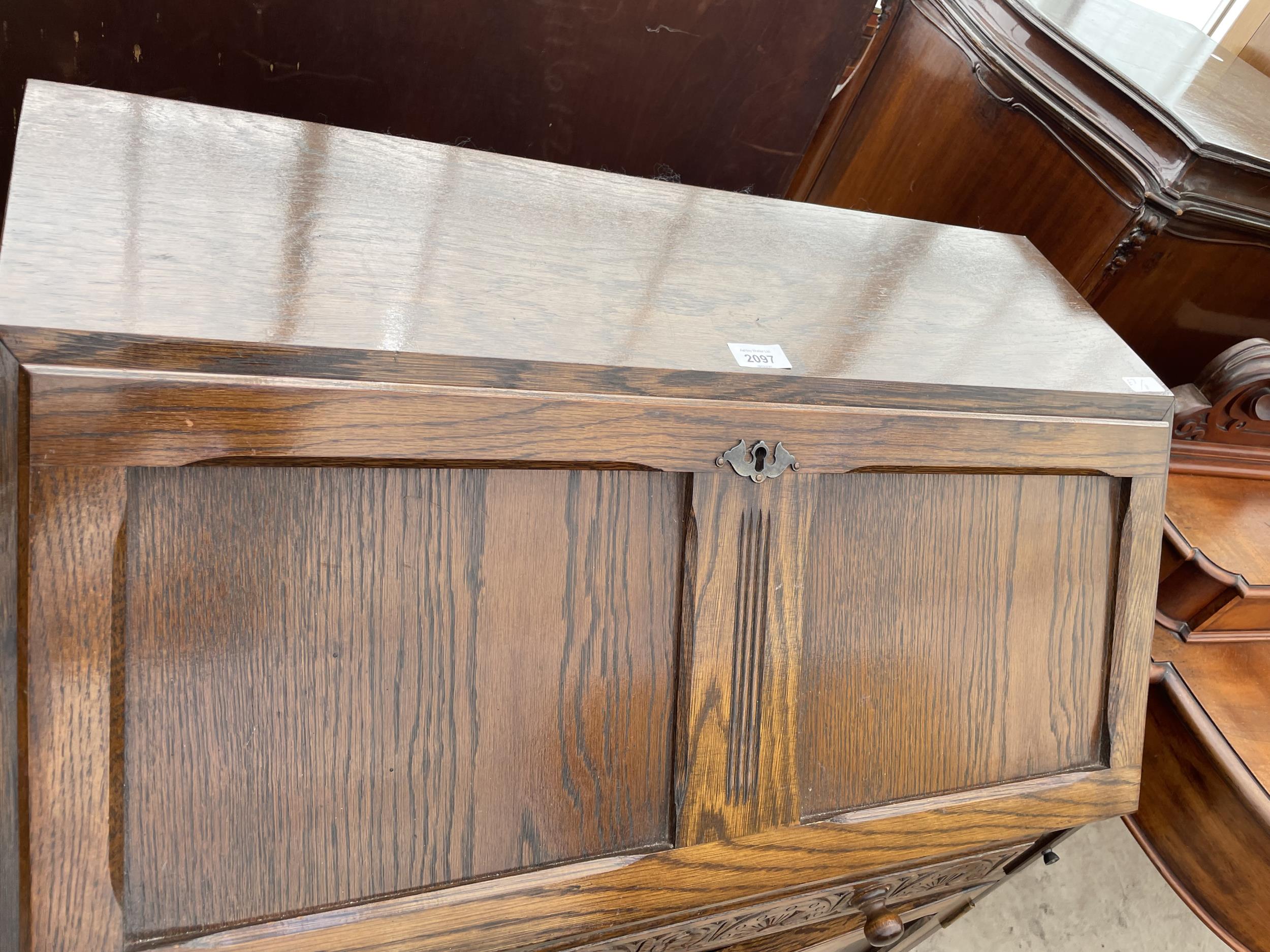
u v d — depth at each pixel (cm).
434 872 68
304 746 64
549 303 74
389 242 73
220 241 66
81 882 57
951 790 88
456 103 115
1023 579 91
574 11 107
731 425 74
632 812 75
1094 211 141
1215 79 163
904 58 170
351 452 62
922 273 101
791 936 103
